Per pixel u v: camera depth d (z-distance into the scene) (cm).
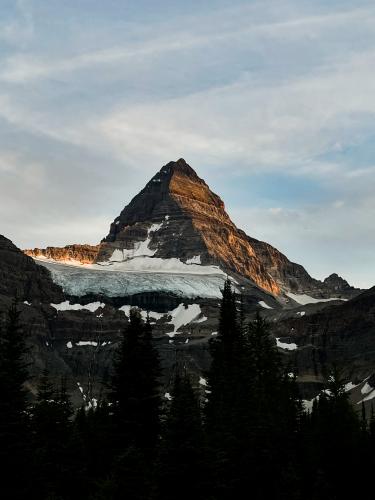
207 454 6278
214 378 9206
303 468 8712
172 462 6112
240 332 9694
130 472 6059
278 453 8412
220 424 7600
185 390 6625
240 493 7438
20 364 6931
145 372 7356
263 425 7944
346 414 10700
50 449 7869
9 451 6181
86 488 7675
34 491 6444
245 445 7631
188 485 6100
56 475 7712
